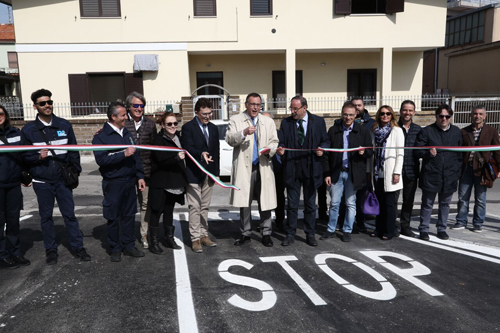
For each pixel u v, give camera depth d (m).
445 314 3.43
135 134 4.88
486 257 4.78
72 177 4.57
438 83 26.00
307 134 5.09
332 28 15.98
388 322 3.30
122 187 4.59
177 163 4.80
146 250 5.10
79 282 4.11
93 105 15.75
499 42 20.11
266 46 15.93
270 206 5.10
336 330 3.18
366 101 16.48
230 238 5.62
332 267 4.47
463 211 6.01
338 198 5.35
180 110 15.27
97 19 15.28
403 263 4.59
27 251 5.09
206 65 17.19
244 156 4.99
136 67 15.38
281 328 3.21
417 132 5.45
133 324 3.28
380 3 16.36
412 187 5.51
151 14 15.42
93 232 5.96
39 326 3.26
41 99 4.31
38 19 15.13
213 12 15.63
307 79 17.53
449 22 25.14
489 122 14.80
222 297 3.74
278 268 4.45
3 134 4.37
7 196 4.48
